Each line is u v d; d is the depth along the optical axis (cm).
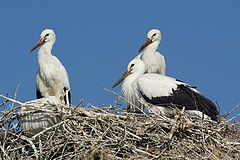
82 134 1315
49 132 1293
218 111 1383
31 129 1348
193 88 1609
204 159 1274
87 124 1316
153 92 1576
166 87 1573
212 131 1338
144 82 1589
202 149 1309
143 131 1324
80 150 1260
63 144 1277
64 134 1280
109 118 1327
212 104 1544
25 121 1348
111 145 1298
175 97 1558
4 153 1274
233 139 1378
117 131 1323
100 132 1303
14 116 1333
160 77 1608
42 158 1270
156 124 1320
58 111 1316
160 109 1573
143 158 1273
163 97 1566
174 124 1326
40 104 1360
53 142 1296
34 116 1343
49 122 1336
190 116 1399
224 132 1388
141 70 1688
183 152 1298
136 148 1287
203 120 1379
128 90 1641
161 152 1284
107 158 1230
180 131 1330
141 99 1605
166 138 1287
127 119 1370
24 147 1317
